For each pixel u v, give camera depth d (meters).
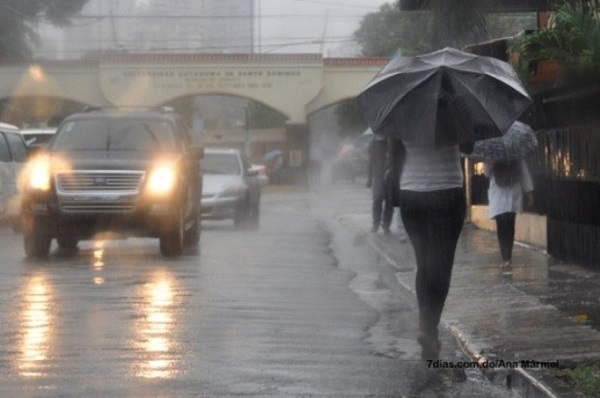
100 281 31.73
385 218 48.34
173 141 40.81
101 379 19.00
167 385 18.59
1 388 18.28
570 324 23.66
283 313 26.53
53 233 38.41
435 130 20.05
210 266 36.16
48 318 25.17
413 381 19.38
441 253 20.72
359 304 28.47
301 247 44.12
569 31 27.97
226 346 22.14
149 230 38.47
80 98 114.12
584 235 32.16
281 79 117.06
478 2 31.83
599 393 17.30
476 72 20.53
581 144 31.56
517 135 31.16
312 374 19.72
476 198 49.25
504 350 21.08
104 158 38.66
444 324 24.89
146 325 24.36
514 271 32.59
